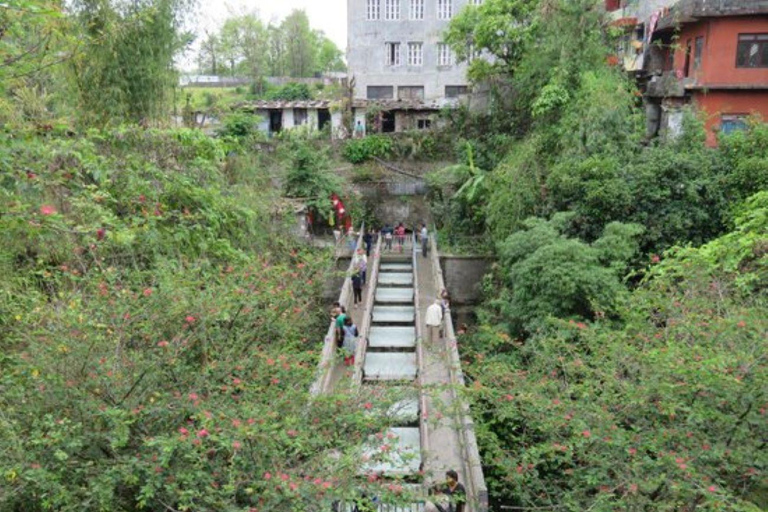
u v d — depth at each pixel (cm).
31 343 586
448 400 1142
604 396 686
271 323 798
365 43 3070
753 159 1422
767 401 586
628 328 848
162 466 502
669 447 619
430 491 635
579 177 1562
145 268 855
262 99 3388
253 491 509
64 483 500
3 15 578
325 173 2256
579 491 663
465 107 2498
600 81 1681
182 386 620
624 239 1396
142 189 811
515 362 1202
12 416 527
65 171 686
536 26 2120
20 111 952
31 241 812
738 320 668
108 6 1166
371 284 1772
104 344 591
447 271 2094
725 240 1057
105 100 1209
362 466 575
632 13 2325
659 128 2164
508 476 745
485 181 2009
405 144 2594
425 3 3016
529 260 1366
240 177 1525
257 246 1323
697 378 597
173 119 1537
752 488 625
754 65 1797
